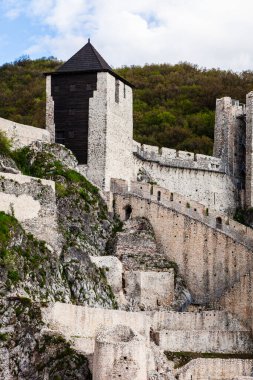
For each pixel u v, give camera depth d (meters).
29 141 78.00
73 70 82.94
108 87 82.12
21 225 65.12
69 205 73.81
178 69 160.25
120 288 70.12
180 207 81.94
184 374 62.34
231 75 150.00
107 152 80.94
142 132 129.62
